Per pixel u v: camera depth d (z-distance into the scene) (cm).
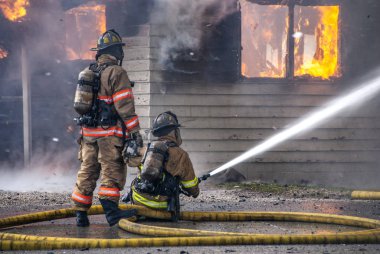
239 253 1257
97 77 1653
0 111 4150
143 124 3556
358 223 1677
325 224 1742
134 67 3588
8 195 2547
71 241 1352
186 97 3575
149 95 3538
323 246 1347
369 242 1391
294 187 3011
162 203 1742
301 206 2202
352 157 3722
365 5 3734
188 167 1752
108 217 1642
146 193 1742
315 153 3688
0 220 1634
